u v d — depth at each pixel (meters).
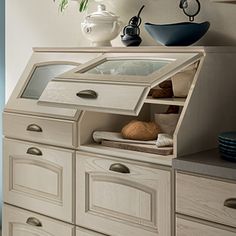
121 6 2.96
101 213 2.33
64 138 2.46
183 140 2.12
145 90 2.05
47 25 3.38
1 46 3.93
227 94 2.35
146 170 2.14
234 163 1.97
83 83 2.26
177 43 2.45
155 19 2.80
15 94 2.81
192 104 2.16
